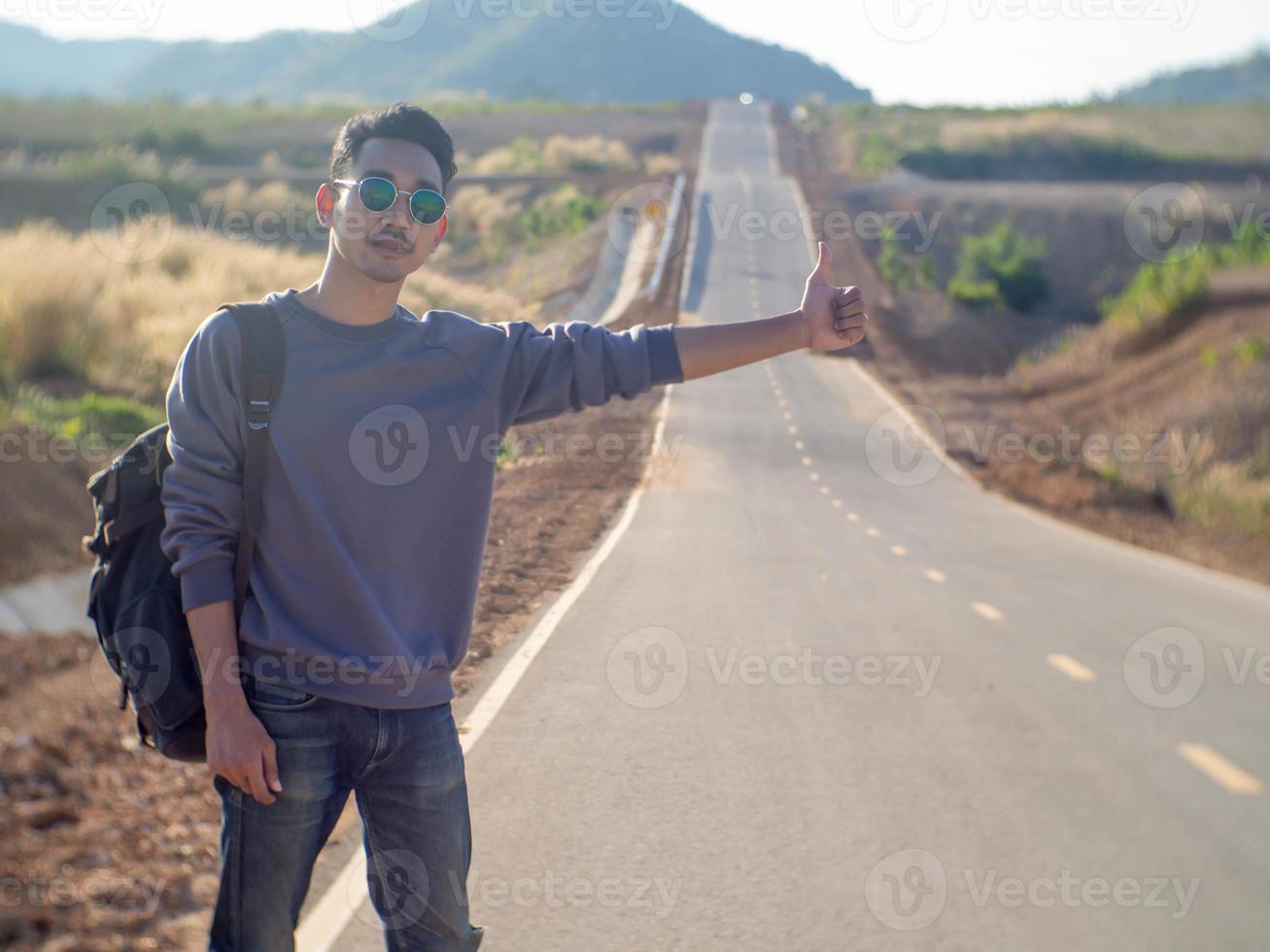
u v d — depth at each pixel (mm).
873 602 11211
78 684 6840
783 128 98625
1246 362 32875
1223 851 4977
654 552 14109
